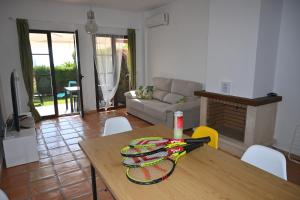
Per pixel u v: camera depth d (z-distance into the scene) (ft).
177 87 15.48
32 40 15.75
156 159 4.48
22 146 9.46
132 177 4.04
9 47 14.74
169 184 3.89
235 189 3.73
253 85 9.66
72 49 18.17
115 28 18.65
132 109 17.44
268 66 10.10
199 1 13.74
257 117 9.75
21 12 14.79
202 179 4.04
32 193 7.55
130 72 19.75
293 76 10.00
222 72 10.97
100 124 15.43
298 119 10.09
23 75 15.14
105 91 18.98
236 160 4.78
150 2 16.01
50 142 12.10
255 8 9.09
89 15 13.55
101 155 5.07
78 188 7.80
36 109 16.01
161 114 13.37
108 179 4.05
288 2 9.79
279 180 4.01
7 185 8.03
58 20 16.14
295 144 10.30
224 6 10.38
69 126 14.98
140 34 20.06
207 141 5.38
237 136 11.41
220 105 12.75
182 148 4.94
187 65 15.44
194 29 14.40
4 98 14.73
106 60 18.63
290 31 9.87
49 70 16.78
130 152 4.86
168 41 17.04
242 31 9.74
